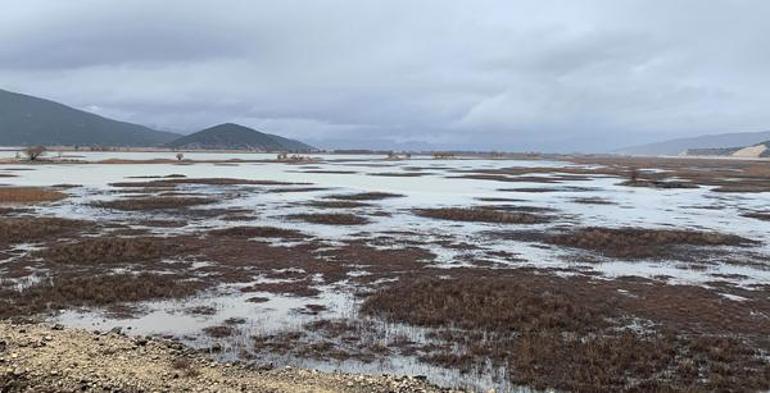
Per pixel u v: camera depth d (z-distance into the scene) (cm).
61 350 1225
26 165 10975
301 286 2047
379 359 1360
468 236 3250
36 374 1090
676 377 1257
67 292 1867
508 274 2277
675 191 6769
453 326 1611
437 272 2298
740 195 6300
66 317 1636
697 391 1173
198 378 1137
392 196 5656
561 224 3794
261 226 3478
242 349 1410
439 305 1792
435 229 3506
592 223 3859
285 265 2389
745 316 1745
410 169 12031
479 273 2286
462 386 1202
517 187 7150
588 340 1488
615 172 11325
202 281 2084
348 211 4356
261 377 1174
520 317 1677
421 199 5394
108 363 1180
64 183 6444
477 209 4528
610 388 1190
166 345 1359
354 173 10056
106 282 1997
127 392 1048
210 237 3019
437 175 9738
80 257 2394
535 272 2327
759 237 3338
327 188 6519
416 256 2633
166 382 1100
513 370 1290
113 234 3066
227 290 1977
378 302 1825
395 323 1636
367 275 2234
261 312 1734
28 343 1248
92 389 1051
